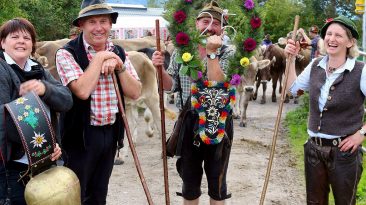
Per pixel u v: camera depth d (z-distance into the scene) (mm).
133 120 8078
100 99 3674
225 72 3922
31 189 2936
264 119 11242
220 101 3852
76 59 3646
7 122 2922
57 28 20594
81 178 3709
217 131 3859
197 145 3943
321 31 3723
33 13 19219
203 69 3803
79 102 3623
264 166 7074
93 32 3635
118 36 20109
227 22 3980
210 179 4094
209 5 3965
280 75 14742
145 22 20812
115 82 3539
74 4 22266
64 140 3682
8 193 3021
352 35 3531
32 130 2916
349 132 3582
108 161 3840
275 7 24391
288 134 9453
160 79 3773
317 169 3752
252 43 3787
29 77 3137
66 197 3002
